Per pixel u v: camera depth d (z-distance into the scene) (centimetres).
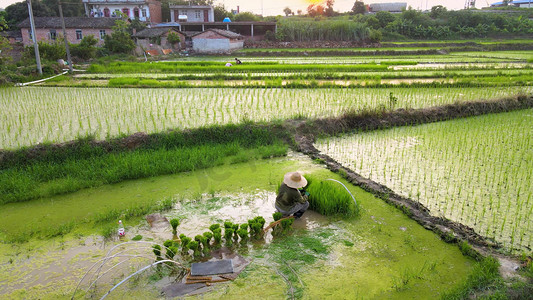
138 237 604
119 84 1883
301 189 683
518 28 5662
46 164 893
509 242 574
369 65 2575
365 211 689
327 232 622
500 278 486
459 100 1367
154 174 867
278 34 5128
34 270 526
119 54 3841
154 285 495
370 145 1039
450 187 763
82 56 3494
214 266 528
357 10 7744
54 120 1171
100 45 4559
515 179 791
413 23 5784
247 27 5400
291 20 5641
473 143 1023
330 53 4266
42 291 483
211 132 1062
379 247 577
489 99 1387
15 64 2780
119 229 611
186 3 6209
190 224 648
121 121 1152
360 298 468
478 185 769
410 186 773
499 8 7106
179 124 1111
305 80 1978
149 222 654
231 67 2573
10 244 590
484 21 5772
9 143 947
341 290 483
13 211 704
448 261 542
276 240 600
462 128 1168
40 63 2503
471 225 623
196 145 1031
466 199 711
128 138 988
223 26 5309
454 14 5888
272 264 538
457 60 3322
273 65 2647
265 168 912
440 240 596
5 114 1250
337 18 6325
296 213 657
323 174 865
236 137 1070
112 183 827
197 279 502
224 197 752
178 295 475
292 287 489
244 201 734
